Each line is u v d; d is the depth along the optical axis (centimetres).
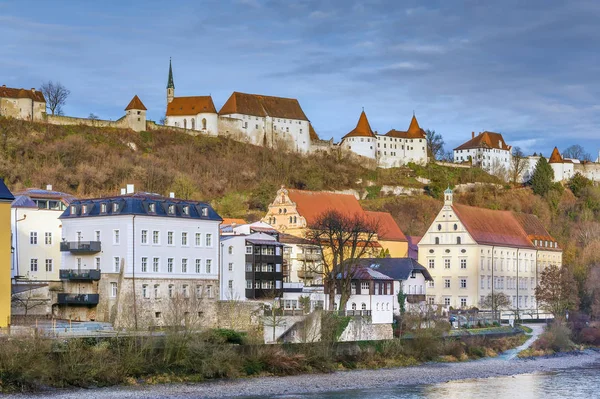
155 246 13600
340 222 16400
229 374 11338
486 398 11075
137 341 10962
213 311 13925
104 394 9850
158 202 13800
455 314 17400
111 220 13500
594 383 12456
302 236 19250
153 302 13412
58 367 10031
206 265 14325
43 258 14788
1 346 9719
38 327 11144
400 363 13550
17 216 14538
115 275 13362
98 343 10562
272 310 13562
